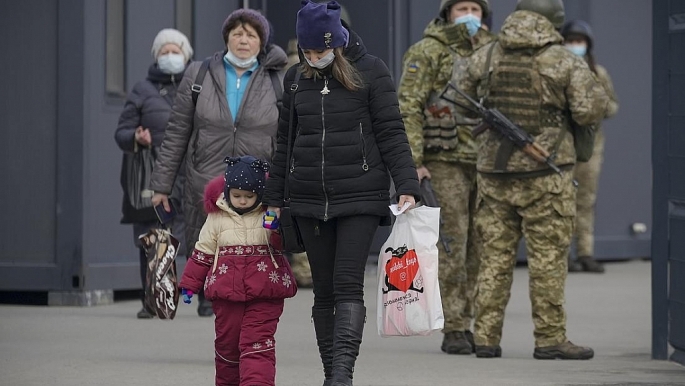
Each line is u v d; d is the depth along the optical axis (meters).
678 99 22.94
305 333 27.28
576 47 38.03
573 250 41.56
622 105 43.75
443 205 24.30
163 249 20.70
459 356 24.12
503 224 23.41
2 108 32.53
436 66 23.95
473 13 24.08
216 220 17.86
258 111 22.31
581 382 20.78
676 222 22.98
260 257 17.72
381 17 35.94
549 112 22.83
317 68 17.91
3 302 33.31
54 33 32.12
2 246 32.59
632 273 41.06
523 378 21.20
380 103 17.91
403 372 21.95
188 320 29.28
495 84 23.09
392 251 18.23
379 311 18.38
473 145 24.22
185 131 22.61
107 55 32.66
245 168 17.61
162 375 21.45
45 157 32.25
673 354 23.23
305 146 17.95
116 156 32.81
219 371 18.25
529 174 22.88
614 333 27.59
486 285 23.62
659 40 23.30
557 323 23.45
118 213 32.84
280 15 36.94
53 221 32.25
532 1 23.06
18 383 20.59
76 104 31.98
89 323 28.61
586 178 40.91
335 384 17.48
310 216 17.89
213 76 22.44
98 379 21.02
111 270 32.59
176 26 34.50
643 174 44.31
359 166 17.88
